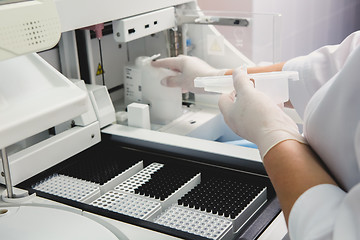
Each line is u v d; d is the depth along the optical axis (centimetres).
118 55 175
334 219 49
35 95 86
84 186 118
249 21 154
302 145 62
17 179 114
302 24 320
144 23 148
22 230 90
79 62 150
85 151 138
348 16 385
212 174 124
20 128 74
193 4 173
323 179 56
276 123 66
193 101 182
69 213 97
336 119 57
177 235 93
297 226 53
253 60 161
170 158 131
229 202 108
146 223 97
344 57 102
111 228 97
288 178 58
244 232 94
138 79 167
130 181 123
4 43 73
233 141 173
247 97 73
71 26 121
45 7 80
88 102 89
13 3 76
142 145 137
